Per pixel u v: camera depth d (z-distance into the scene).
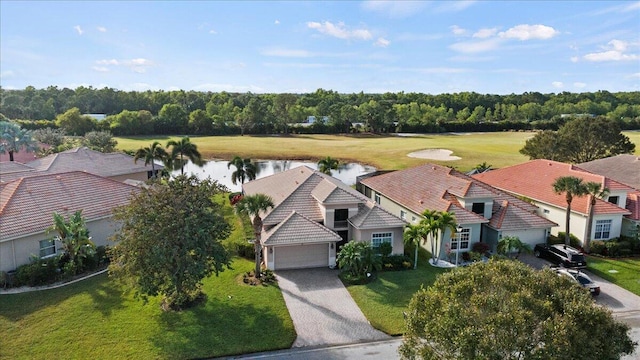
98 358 18.36
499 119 164.88
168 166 58.97
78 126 111.06
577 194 32.16
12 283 25.27
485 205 33.47
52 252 28.80
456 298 12.66
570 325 11.16
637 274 28.72
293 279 27.41
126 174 52.84
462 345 11.29
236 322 21.62
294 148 98.94
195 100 184.00
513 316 11.20
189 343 19.66
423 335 13.39
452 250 31.89
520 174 44.41
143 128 122.75
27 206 28.62
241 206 25.92
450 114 163.38
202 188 23.12
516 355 11.66
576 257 29.45
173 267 21.00
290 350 19.50
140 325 21.09
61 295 24.27
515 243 30.41
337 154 91.12
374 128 135.25
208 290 25.31
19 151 62.50
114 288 25.31
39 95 159.00
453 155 86.25
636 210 35.28
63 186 32.16
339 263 27.56
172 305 22.98
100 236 31.48
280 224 29.16
